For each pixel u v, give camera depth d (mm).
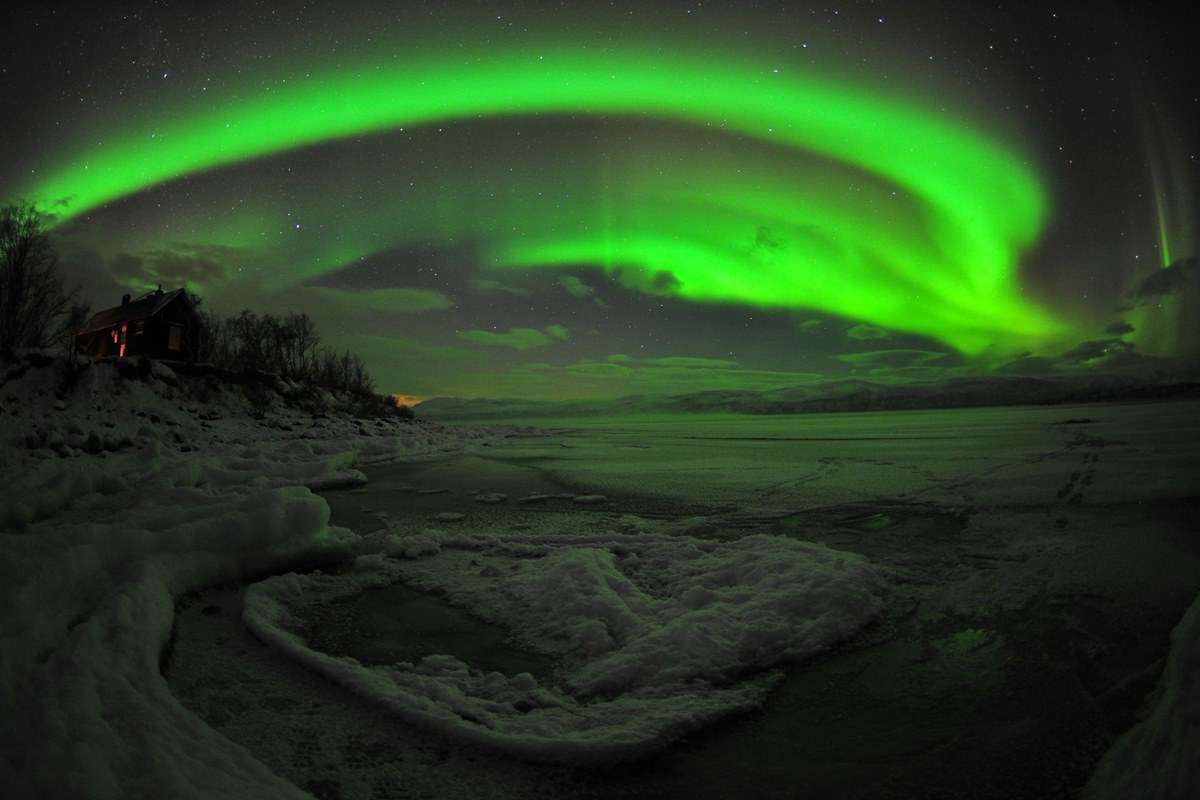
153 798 1749
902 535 5555
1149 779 2029
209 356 23141
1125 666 2992
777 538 5000
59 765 1815
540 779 2246
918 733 2543
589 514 6656
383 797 2125
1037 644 3287
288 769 2254
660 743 2418
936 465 10383
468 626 3639
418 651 3322
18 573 3088
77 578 3330
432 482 8992
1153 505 6242
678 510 6828
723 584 4176
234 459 8805
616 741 2371
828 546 5258
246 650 3215
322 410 18016
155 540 3994
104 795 1719
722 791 2189
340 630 3572
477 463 11594
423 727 2525
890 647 3344
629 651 3143
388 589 4234
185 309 22797
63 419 9859
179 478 6727
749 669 3078
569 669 3121
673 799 2146
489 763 2328
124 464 7395
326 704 2711
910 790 2186
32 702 2215
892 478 8938
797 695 2865
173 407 12703
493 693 2852
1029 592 3994
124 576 3566
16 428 8188
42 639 2762
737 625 3383
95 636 2822
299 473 8719
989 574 4395
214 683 2861
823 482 8688
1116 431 17234
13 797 1675
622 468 10742
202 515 4594
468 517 6512
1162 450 11164
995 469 9438
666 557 4750
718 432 25750
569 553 4773
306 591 4121
